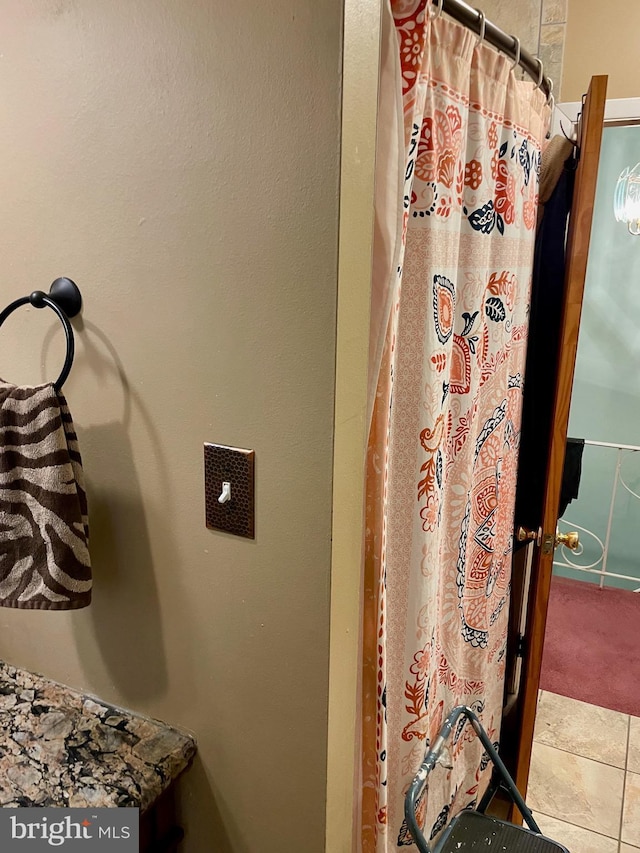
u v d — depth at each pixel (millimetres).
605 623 2859
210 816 999
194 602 910
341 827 961
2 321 862
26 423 796
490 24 987
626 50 1830
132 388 872
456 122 960
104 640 1022
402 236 841
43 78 815
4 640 1151
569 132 1733
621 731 2178
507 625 1751
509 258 1236
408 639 1150
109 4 744
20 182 878
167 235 784
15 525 824
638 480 3248
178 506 881
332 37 629
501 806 1867
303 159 676
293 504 787
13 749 944
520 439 1703
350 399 773
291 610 829
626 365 3170
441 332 1029
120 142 785
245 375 776
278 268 721
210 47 697
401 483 1077
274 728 892
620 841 1739
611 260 3100
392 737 1218
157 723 1005
